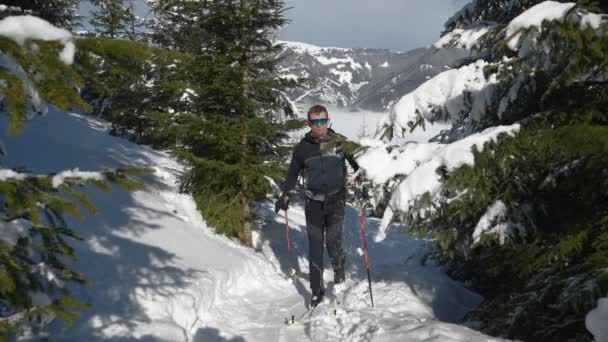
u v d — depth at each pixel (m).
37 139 5.06
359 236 8.09
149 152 8.14
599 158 2.30
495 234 2.68
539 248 2.67
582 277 2.30
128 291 2.88
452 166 2.35
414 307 3.56
